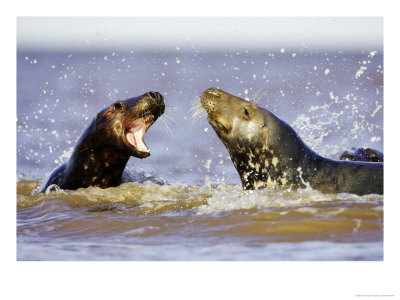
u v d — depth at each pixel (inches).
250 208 746.2
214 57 3757.4
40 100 2134.6
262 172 832.9
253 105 829.8
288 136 824.3
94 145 916.6
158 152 1462.8
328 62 3213.6
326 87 2322.8
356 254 593.9
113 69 3134.8
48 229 741.9
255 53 3932.1
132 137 916.6
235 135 829.2
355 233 644.1
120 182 961.5
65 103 2075.5
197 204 821.2
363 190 786.2
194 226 700.7
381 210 688.4
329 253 597.3
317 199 759.1
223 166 1321.4
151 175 1098.7
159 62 3516.2
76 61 3523.6
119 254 630.5
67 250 655.1
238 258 605.6
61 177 955.3
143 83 2536.9
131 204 852.6
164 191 930.1
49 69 3142.2
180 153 1449.3
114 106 907.4
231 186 976.9
